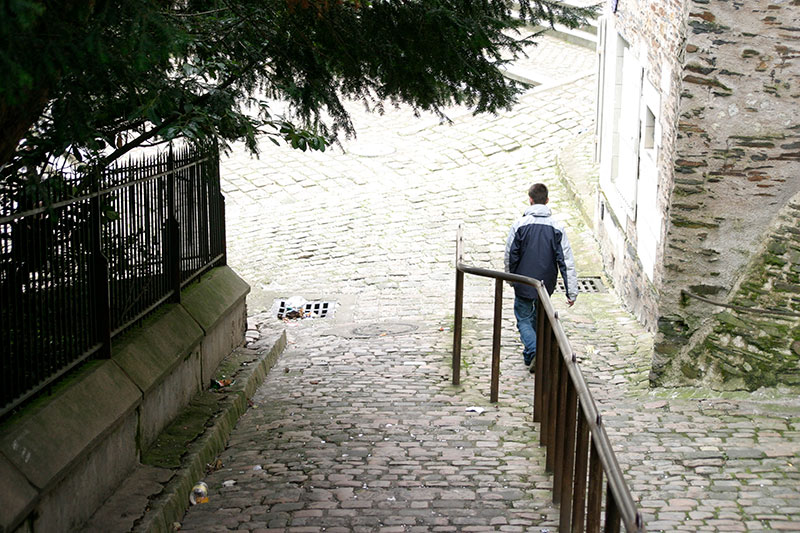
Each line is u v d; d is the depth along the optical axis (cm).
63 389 513
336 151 1753
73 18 367
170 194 723
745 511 521
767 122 727
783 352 733
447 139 1780
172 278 730
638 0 998
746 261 748
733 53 719
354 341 988
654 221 910
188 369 710
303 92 627
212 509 553
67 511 475
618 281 1114
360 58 580
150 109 548
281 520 532
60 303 529
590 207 1384
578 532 473
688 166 743
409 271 1265
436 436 671
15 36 336
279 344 941
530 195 851
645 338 927
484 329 1004
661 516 517
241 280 902
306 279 1259
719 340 757
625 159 1106
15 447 437
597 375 830
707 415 694
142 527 493
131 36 378
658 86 880
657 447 626
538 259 830
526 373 843
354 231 1426
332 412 736
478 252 1321
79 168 604
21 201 496
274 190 1609
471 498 559
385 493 568
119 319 622
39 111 463
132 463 572
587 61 2209
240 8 596
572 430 498
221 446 658
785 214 736
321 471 608
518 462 618
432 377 834
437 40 562
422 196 1549
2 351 464
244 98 676
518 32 620
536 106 1872
